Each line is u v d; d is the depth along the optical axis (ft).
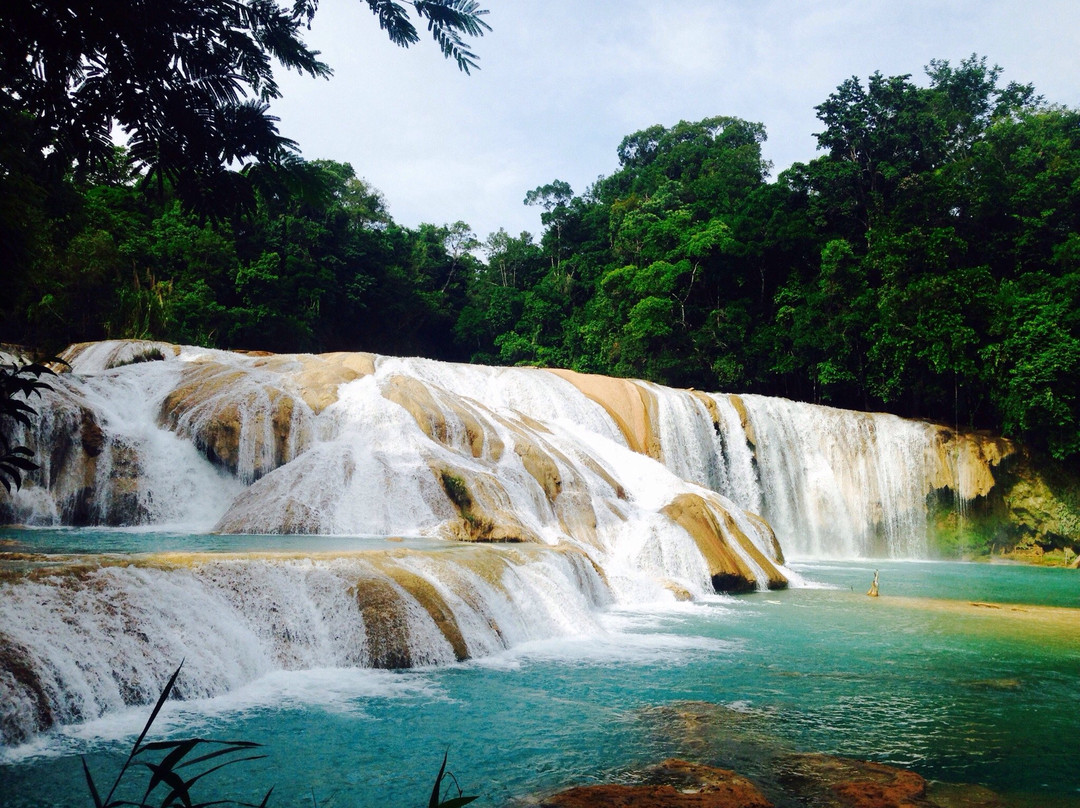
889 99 175.11
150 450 67.97
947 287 132.36
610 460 87.92
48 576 29.96
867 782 25.18
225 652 32.94
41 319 109.81
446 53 12.17
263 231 174.81
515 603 46.32
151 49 11.38
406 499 64.28
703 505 75.00
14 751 24.27
